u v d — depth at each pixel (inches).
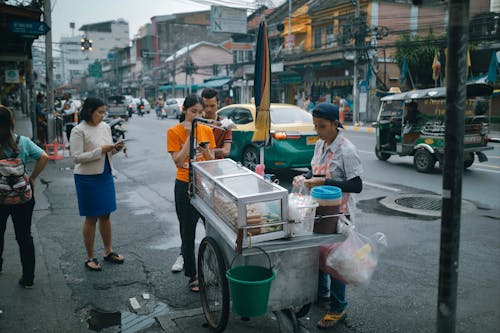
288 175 374.6
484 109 371.9
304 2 1230.3
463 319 135.0
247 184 113.8
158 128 927.0
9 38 505.0
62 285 159.0
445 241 83.4
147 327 131.7
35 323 132.7
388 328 130.6
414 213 250.2
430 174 372.2
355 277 114.7
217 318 127.9
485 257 184.5
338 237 109.7
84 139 165.8
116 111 1294.3
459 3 77.0
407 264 177.6
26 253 153.5
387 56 1016.2
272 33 1348.4
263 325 130.3
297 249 112.8
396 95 399.9
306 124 344.8
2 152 144.4
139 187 332.8
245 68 1493.6
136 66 2795.3
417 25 1033.5
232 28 1343.5
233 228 105.6
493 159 446.3
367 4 1003.3
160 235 217.6
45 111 610.5
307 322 134.0
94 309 142.4
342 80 1069.1
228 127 141.5
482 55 779.4
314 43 1190.3
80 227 228.5
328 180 119.3
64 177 370.3
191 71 1784.0
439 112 369.7
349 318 136.4
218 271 123.0
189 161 141.9
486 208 261.3
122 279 165.0
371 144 585.0
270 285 105.8
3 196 144.7
